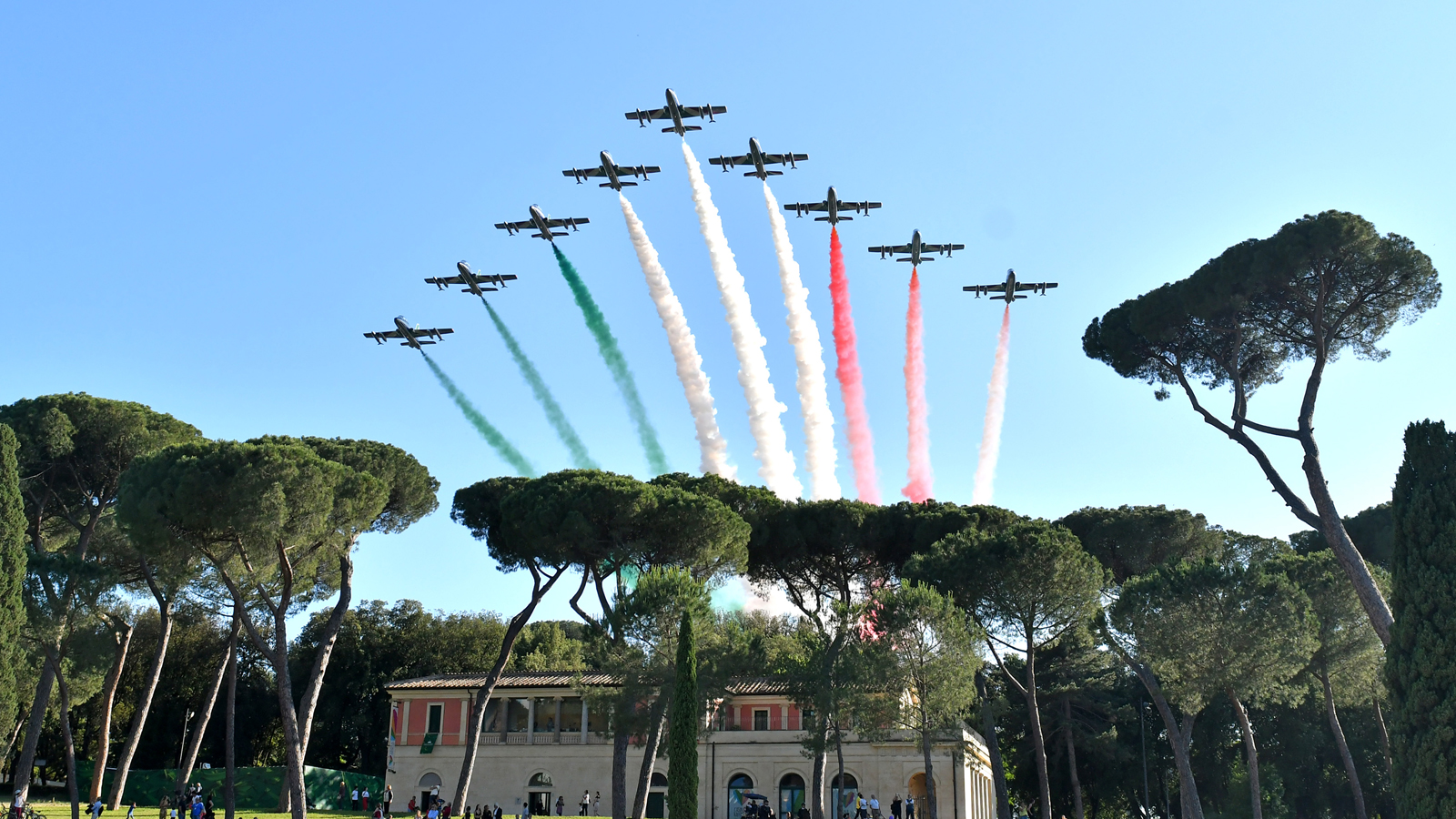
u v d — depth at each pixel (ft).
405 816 184.55
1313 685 163.53
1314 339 113.39
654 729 132.77
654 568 137.80
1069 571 140.87
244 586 158.92
